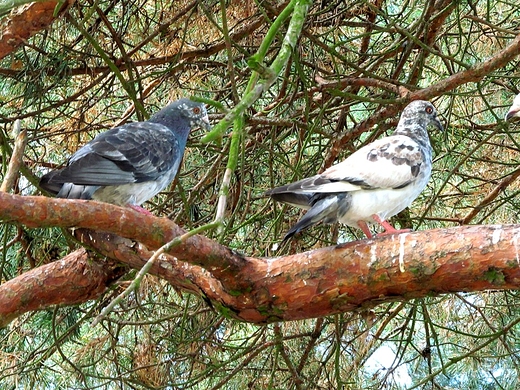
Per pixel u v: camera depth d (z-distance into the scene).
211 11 10.12
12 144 10.47
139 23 11.14
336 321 9.63
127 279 10.04
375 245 6.10
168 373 10.51
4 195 5.24
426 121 8.86
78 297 7.39
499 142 12.45
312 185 7.20
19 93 10.58
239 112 4.55
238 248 11.29
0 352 10.79
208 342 10.56
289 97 10.50
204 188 11.20
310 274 6.25
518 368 9.94
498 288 5.82
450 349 12.70
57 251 10.70
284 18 5.26
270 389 9.48
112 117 12.55
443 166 12.79
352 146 10.70
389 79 9.55
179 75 10.73
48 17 7.29
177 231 5.89
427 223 12.49
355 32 12.46
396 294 6.12
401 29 9.24
